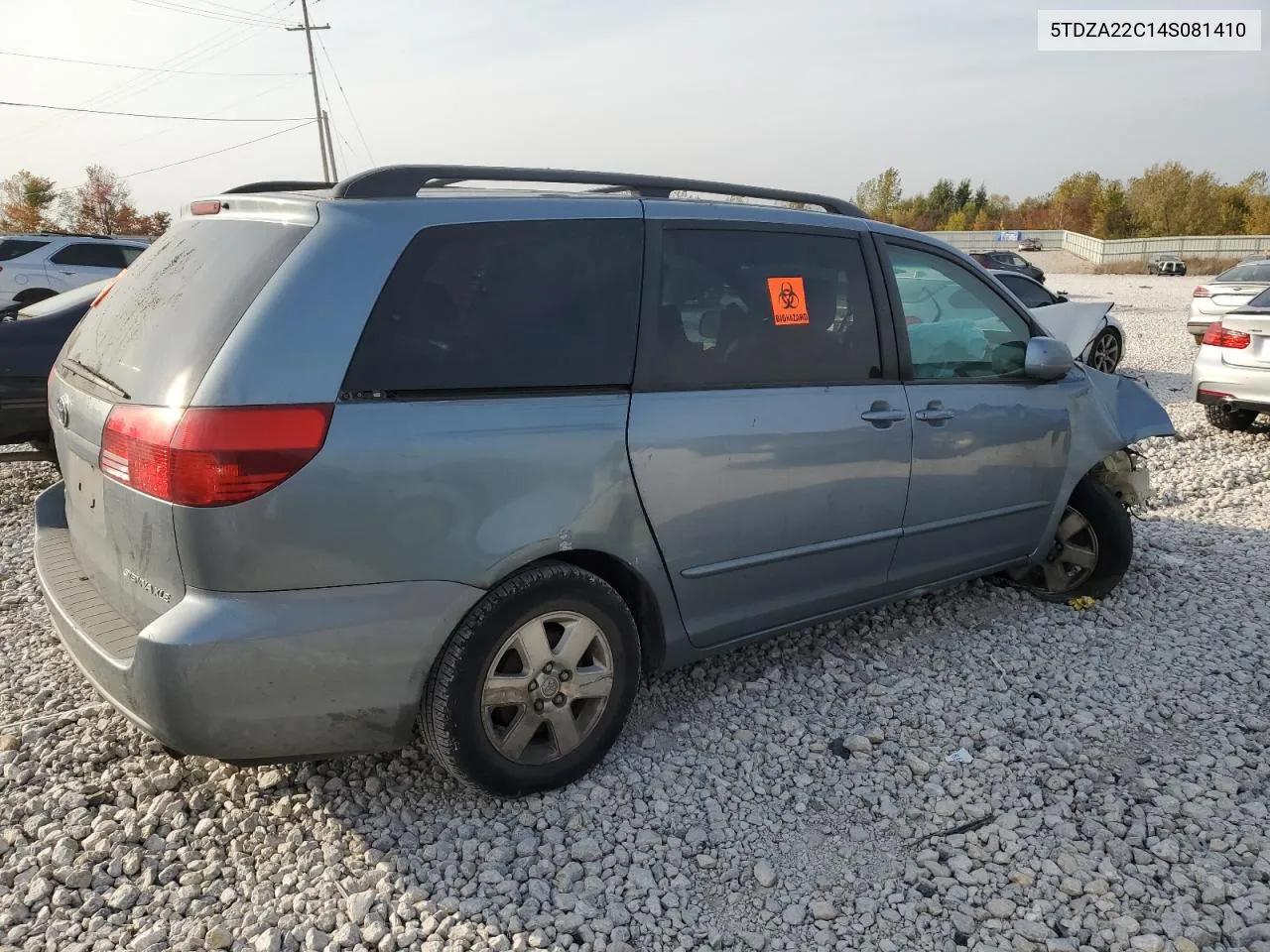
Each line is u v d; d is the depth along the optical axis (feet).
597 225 10.13
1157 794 10.20
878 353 12.21
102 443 8.75
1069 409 14.56
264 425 7.94
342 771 10.27
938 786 10.32
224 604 8.05
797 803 10.00
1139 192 245.04
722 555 10.86
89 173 165.48
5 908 8.29
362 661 8.54
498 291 9.36
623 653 10.18
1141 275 165.78
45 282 48.52
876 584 12.78
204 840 9.18
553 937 8.09
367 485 8.33
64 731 11.03
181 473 7.86
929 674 12.92
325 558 8.26
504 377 9.23
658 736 11.21
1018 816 9.84
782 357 11.26
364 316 8.55
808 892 8.77
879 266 12.44
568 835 9.38
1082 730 11.54
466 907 8.31
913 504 12.64
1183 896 8.64
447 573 8.79
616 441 9.75
